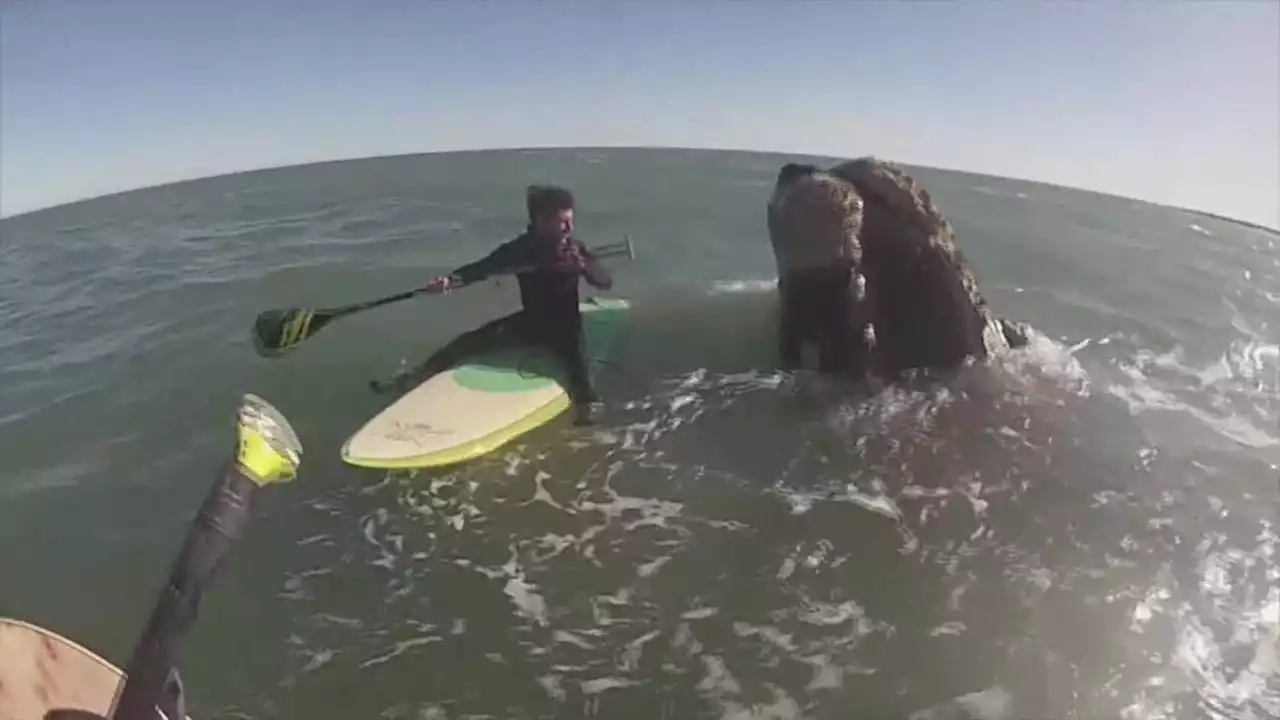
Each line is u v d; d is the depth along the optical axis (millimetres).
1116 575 3887
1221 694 3344
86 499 4266
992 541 4062
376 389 5035
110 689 2779
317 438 4625
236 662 3383
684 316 5898
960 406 4984
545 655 3457
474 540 4008
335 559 3873
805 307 5078
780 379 5180
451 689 3303
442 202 8039
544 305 5102
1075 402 5117
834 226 4816
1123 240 7699
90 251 7102
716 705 3270
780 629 3596
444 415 4691
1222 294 6695
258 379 5191
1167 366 5621
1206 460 4656
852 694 3322
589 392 5004
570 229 4977
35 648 2828
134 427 4812
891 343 5133
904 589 3797
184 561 2244
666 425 4801
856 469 4504
